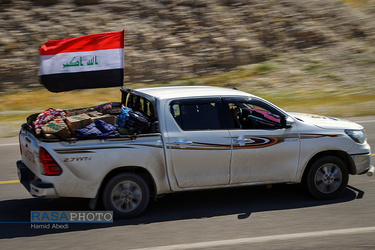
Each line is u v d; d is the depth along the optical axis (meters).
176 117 6.05
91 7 19.77
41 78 6.84
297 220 5.90
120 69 7.12
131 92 6.88
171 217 6.07
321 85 17.73
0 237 5.43
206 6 20.95
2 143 10.58
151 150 5.88
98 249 5.03
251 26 20.75
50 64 6.84
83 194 5.73
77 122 5.81
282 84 17.81
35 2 19.47
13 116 14.18
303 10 21.89
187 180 6.08
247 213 6.20
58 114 6.29
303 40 20.80
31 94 16.70
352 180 7.71
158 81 18.28
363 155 6.80
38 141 5.66
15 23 18.56
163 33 19.67
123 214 5.96
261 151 6.29
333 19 21.94
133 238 5.35
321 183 6.67
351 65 19.38
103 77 7.10
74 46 6.90
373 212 6.18
